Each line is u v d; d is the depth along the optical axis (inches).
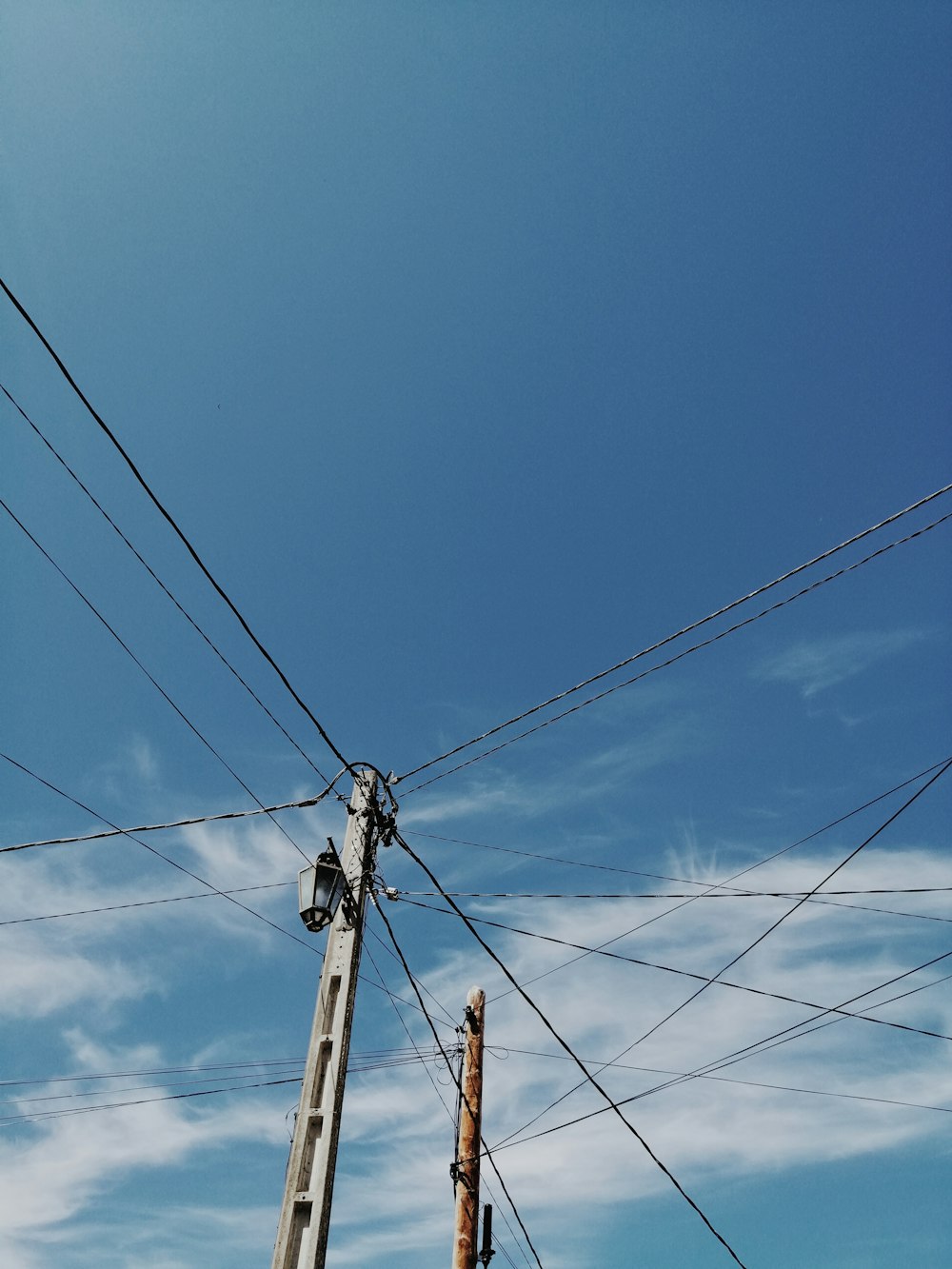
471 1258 401.7
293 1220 261.6
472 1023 475.5
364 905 336.5
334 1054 291.1
